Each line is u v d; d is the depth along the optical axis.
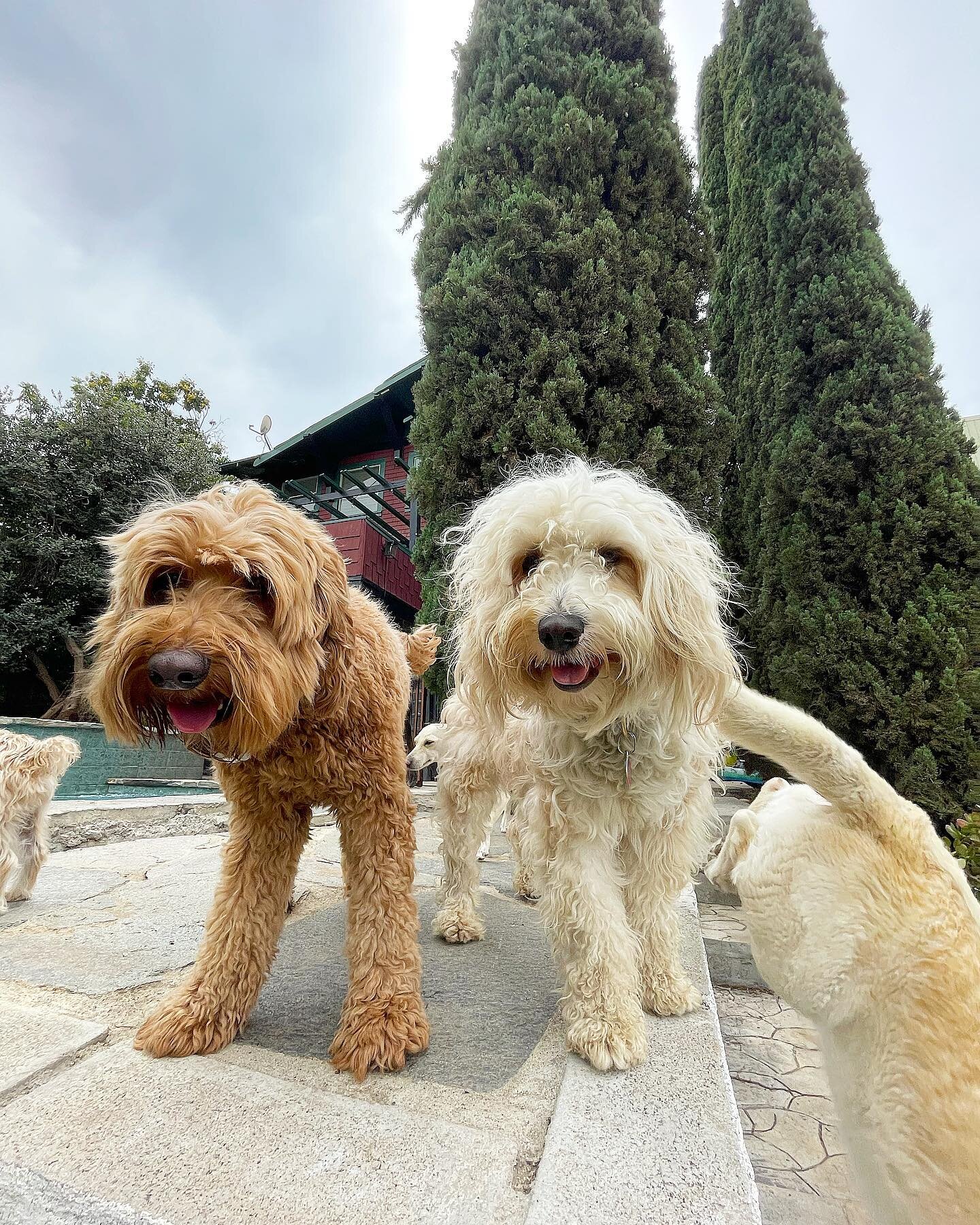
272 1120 0.52
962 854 0.98
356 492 5.08
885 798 0.55
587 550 0.72
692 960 0.86
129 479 4.47
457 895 1.05
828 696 1.92
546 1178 0.47
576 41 2.28
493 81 2.34
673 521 0.76
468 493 2.00
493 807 1.12
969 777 1.66
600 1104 0.55
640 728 0.73
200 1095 0.55
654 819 0.74
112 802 1.79
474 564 0.81
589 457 1.94
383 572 4.45
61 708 4.17
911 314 2.19
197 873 1.30
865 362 2.11
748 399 2.61
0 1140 0.49
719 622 0.75
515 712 0.82
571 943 0.68
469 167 2.22
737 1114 0.55
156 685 0.59
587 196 2.11
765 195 2.61
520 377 2.00
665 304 2.14
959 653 1.72
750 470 2.56
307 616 0.65
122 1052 0.62
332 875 1.33
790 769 0.60
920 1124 0.44
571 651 0.67
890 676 1.80
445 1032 0.72
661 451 1.95
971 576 1.82
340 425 4.86
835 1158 0.73
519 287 2.05
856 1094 0.48
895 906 0.50
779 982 0.54
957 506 1.83
